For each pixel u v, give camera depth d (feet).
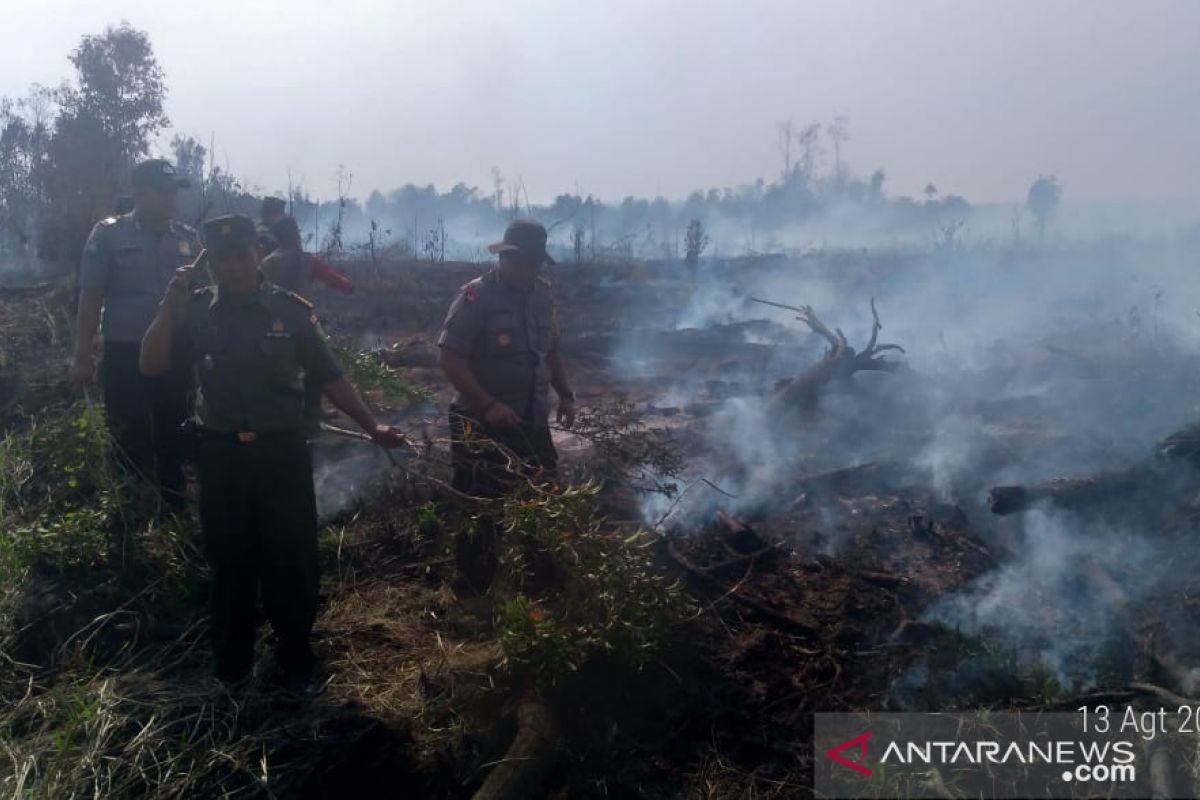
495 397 14.24
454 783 11.18
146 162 16.44
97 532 14.79
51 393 22.49
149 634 13.53
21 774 10.47
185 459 16.75
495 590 13.39
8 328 30.19
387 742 11.66
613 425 16.94
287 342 11.90
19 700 12.21
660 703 12.02
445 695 12.22
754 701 12.16
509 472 13.64
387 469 18.48
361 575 15.65
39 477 16.98
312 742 11.51
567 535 12.14
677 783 11.02
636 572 12.09
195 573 14.53
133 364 16.44
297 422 12.10
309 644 12.58
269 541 12.00
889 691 12.32
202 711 11.81
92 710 11.51
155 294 16.43
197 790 10.77
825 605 14.26
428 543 16.22
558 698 11.64
